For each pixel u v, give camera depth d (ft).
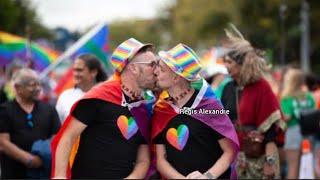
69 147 17.42
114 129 17.52
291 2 121.90
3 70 56.18
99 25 36.78
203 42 150.10
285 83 33.91
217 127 18.01
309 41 126.82
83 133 17.78
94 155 17.61
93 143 17.65
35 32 96.78
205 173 17.76
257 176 23.24
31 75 24.03
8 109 23.99
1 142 23.73
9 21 94.07
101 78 24.70
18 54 56.13
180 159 17.98
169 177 17.87
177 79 17.80
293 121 33.04
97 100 17.48
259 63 23.22
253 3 124.98
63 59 41.91
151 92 18.15
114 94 17.58
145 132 17.97
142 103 17.88
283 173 34.37
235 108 23.50
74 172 17.84
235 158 18.43
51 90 45.29
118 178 17.53
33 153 23.66
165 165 17.98
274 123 23.09
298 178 32.83
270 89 23.35
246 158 23.25
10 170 24.04
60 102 23.95
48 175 23.84
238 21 126.62
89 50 36.76
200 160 18.03
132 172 17.76
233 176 19.15
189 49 17.90
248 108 23.22
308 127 29.17
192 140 17.98
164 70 17.72
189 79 17.71
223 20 141.79
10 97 41.34
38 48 54.19
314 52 131.34
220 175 18.26
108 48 36.91
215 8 142.00
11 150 23.62
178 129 17.94
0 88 38.96
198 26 147.95
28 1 98.17
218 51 39.81
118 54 17.70
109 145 17.54
